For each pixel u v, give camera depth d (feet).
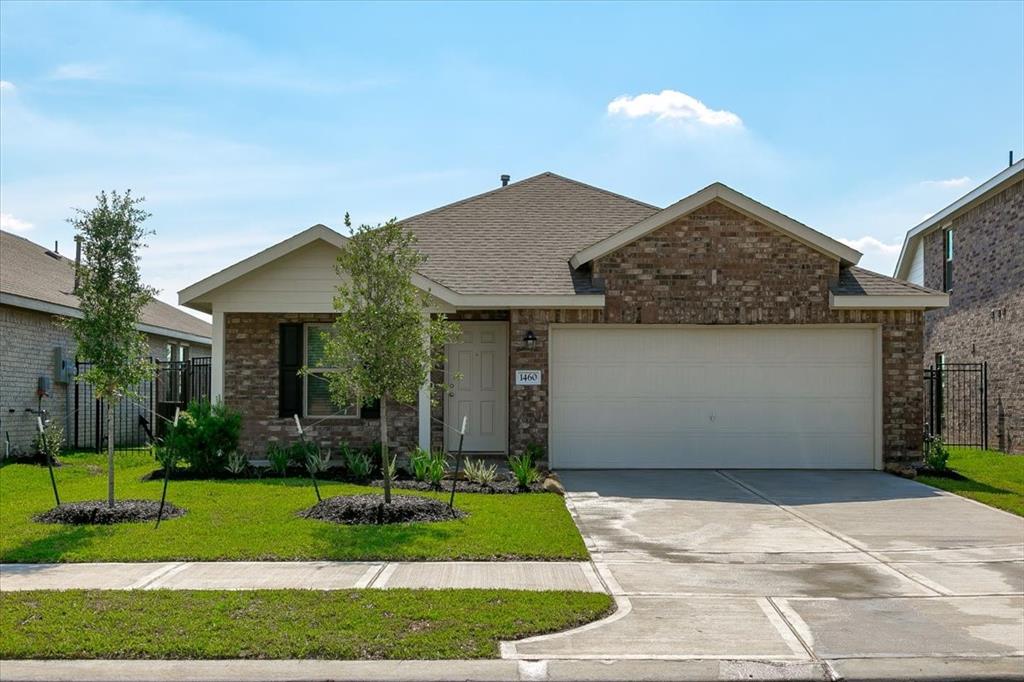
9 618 22.04
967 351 75.31
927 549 31.17
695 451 51.21
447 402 54.19
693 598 24.76
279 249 48.96
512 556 29.01
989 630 22.16
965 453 63.52
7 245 75.05
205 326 103.09
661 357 51.39
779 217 49.88
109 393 36.22
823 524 35.60
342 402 36.04
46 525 33.83
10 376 59.98
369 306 35.29
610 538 32.68
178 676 18.79
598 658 19.94
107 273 36.06
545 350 50.06
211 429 46.91
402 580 26.09
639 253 50.39
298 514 35.50
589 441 51.26
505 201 65.46
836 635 21.67
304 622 21.80
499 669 19.25
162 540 30.96
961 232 76.74
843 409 51.31
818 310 50.47
